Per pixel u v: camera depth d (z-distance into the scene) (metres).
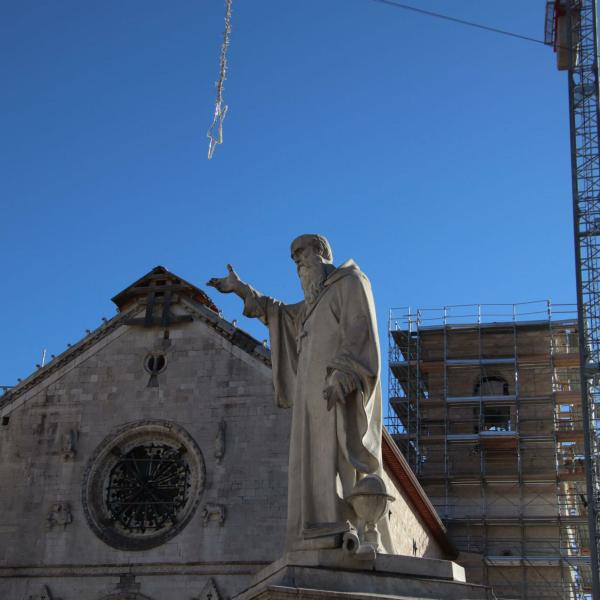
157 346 44.56
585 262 63.59
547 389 67.31
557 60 67.81
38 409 44.28
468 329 69.88
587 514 60.84
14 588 40.88
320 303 11.64
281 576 9.75
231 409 42.84
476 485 64.69
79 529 41.66
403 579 9.95
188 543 40.59
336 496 10.63
